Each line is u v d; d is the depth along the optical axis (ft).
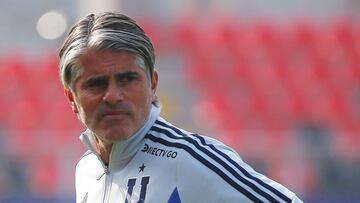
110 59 26.68
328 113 163.02
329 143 137.80
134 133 28.19
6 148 139.64
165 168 27.71
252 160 139.85
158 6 195.93
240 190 26.68
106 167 29.68
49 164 136.87
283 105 164.04
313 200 130.11
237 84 168.86
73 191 133.80
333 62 172.86
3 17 195.93
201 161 27.20
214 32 177.17
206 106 162.30
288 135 139.74
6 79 162.20
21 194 131.03
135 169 28.45
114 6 192.03
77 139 140.36
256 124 160.66
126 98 26.99
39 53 184.03
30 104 158.51
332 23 178.91
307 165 134.31
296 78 168.96
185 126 157.38
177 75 169.89
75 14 196.75
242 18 194.70
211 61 173.27
